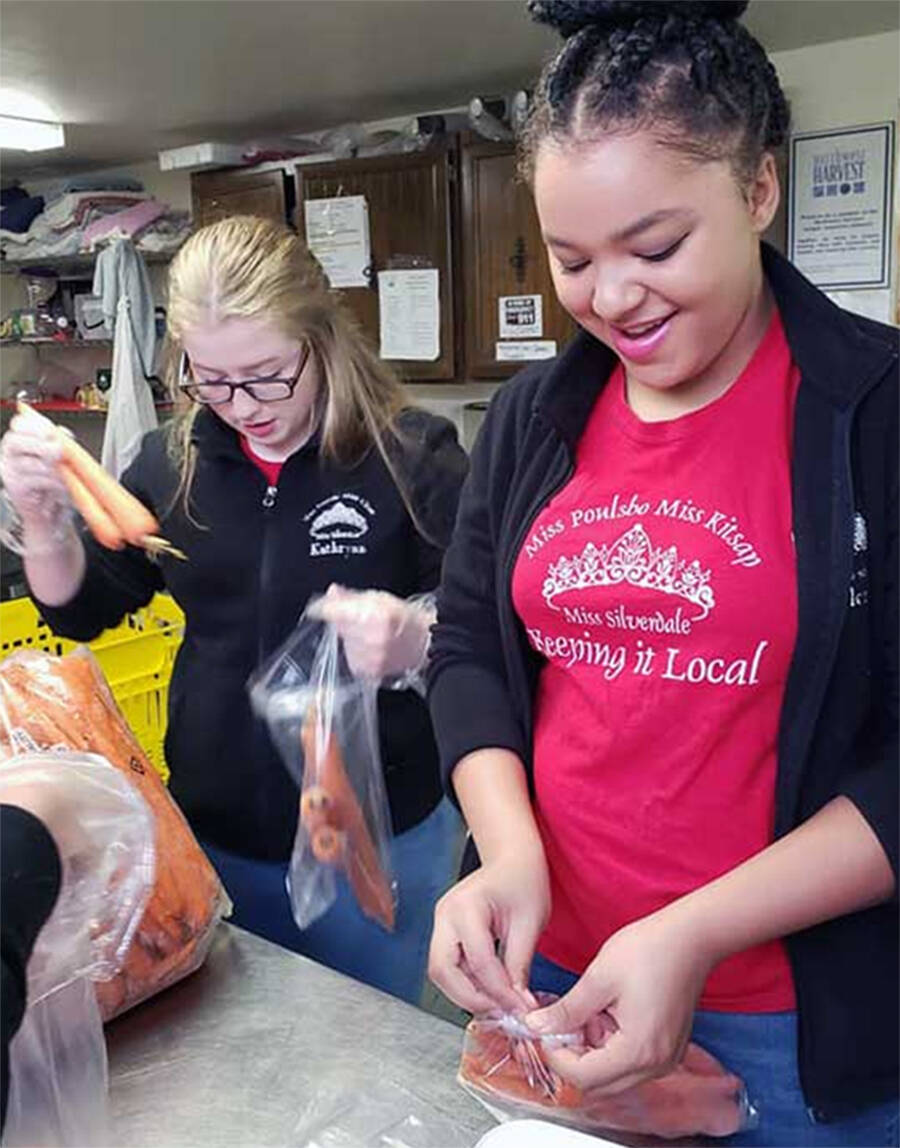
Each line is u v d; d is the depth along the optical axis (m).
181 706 1.41
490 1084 0.78
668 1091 0.78
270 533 1.34
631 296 0.70
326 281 1.36
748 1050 0.82
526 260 3.19
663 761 0.81
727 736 0.78
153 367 4.32
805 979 0.80
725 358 0.78
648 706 0.80
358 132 3.60
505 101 3.14
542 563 0.85
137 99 3.27
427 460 1.35
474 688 0.95
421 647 1.26
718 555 0.77
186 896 0.99
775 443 0.78
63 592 1.41
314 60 2.83
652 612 0.79
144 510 1.35
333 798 1.23
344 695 1.25
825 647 0.74
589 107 0.67
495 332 3.31
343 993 0.97
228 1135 0.80
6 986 0.51
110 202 4.50
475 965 0.79
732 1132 0.79
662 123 0.66
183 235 4.36
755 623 0.75
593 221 0.68
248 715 1.35
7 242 4.75
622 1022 0.70
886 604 0.75
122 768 1.01
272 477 1.34
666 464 0.80
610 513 0.82
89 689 1.05
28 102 3.29
